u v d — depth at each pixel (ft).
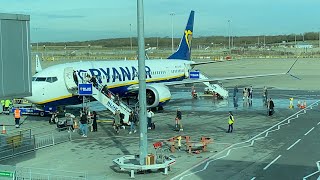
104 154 111.34
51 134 138.00
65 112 175.11
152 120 164.04
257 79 344.90
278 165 97.71
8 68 73.61
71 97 156.97
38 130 145.89
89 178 86.69
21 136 120.98
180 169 95.55
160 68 212.84
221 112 183.62
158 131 142.20
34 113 178.50
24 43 76.33
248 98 220.23
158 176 90.43
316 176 88.99
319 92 255.09
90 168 97.45
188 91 273.54
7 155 109.91
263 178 87.86
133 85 187.62
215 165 98.48
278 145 118.42
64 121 147.64
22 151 114.62
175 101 224.33
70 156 109.50
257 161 101.50
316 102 210.18
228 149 114.32
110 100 150.10
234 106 202.49
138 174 91.97
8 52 73.56
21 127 152.56
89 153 112.57
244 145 119.03
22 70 76.18
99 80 166.61
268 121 158.92
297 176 89.04
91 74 163.63
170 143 123.13
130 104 199.52
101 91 154.30
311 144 119.03
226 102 217.97
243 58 614.75
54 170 94.07
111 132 141.59
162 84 181.37
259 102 215.72
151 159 92.43
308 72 385.91
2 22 72.28
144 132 92.84
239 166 97.30
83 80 158.71
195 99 232.53
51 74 152.15
